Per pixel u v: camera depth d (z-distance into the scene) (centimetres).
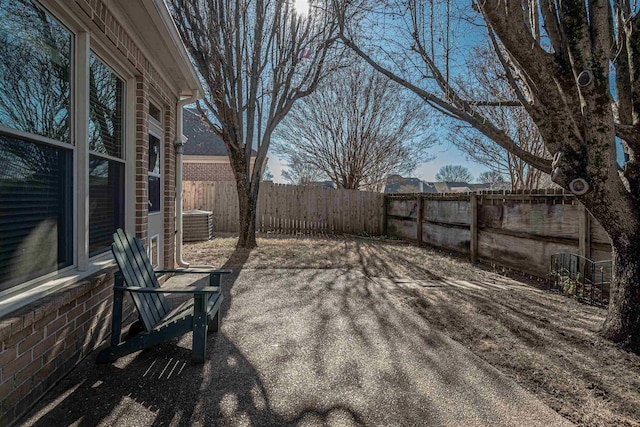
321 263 652
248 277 530
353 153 1379
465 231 735
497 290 483
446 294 456
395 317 365
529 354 282
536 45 273
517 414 203
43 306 201
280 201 1126
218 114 735
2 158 193
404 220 1053
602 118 267
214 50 669
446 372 251
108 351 250
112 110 340
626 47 304
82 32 262
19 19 206
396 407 208
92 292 268
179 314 278
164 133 517
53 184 239
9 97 198
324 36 770
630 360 273
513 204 593
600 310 396
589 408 210
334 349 286
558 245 500
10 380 179
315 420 193
